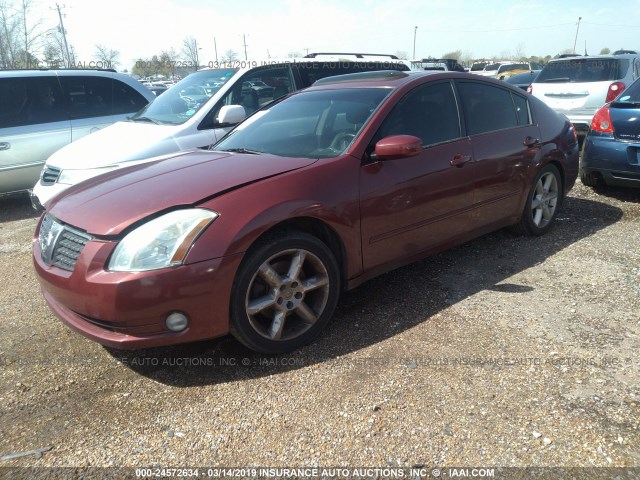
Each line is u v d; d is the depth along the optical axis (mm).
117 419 2486
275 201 2811
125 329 2580
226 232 2639
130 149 5125
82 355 3059
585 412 2387
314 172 3039
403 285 3859
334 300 3129
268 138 3785
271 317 2943
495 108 4277
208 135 5465
